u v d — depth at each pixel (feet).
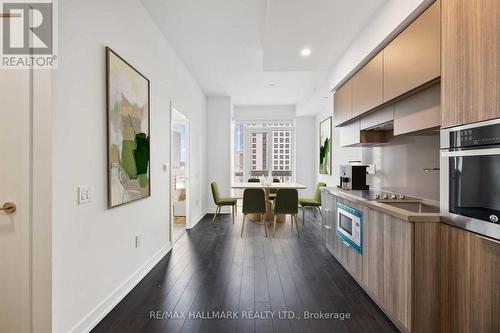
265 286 8.11
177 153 23.76
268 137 24.77
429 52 5.67
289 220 17.58
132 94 7.91
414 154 8.36
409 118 6.82
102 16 6.49
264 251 11.37
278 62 11.48
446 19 5.13
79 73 5.67
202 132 19.13
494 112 4.06
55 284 5.03
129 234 7.95
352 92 10.09
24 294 5.03
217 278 8.67
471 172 4.58
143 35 8.87
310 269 9.40
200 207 18.43
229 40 11.32
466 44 4.63
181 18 9.62
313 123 24.00
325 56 10.86
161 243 10.68
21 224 5.00
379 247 6.70
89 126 6.00
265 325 6.17
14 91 4.98
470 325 4.60
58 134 5.07
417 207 7.32
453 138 4.97
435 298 5.36
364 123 9.64
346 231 8.94
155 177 10.01
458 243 4.88
